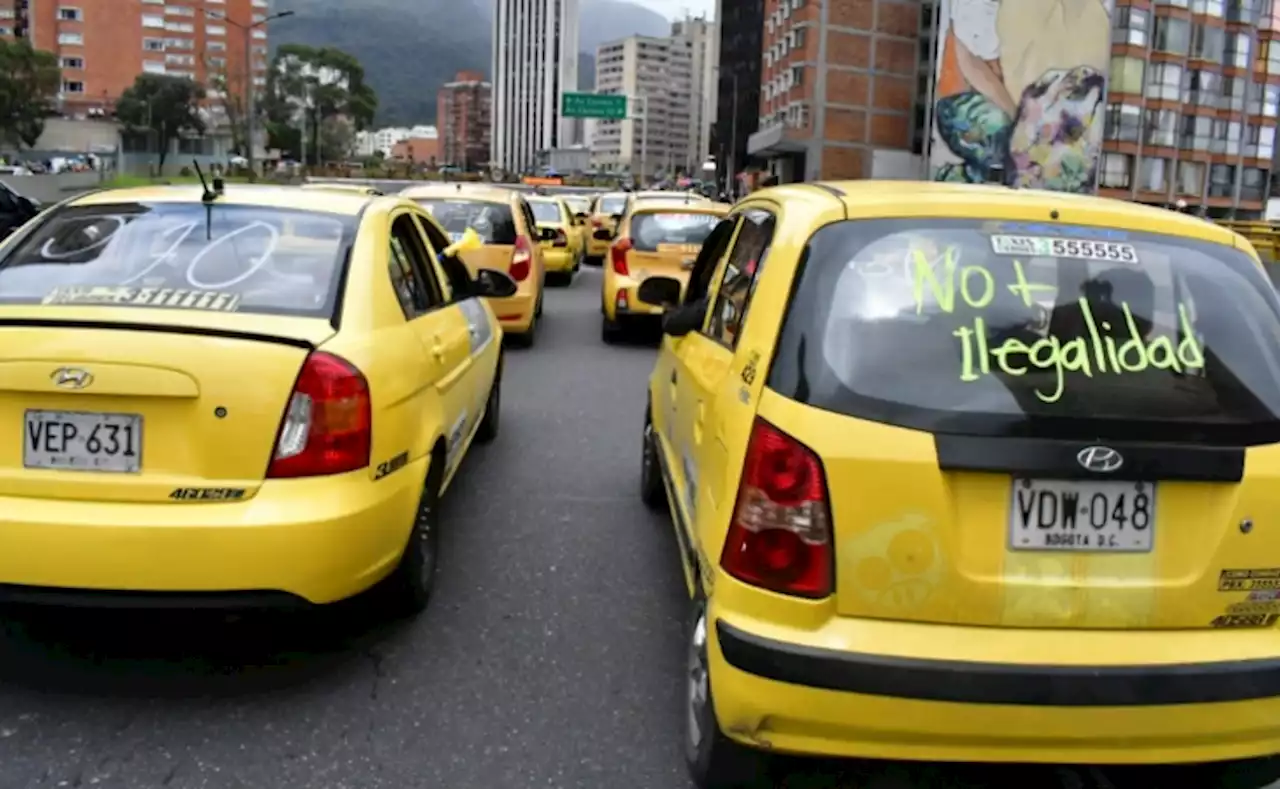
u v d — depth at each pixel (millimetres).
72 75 123375
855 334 2879
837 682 2664
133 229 4395
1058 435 2721
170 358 3498
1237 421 2830
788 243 3215
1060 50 66438
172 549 3426
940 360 2832
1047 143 66875
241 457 3535
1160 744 2762
